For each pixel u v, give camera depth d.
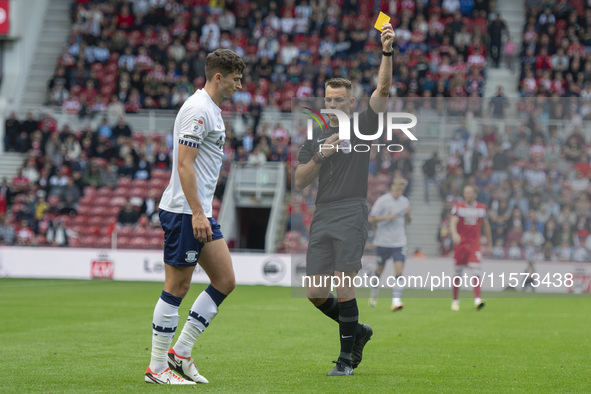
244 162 83.00
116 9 103.00
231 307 47.44
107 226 82.06
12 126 90.44
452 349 29.30
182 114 20.02
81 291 59.28
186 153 19.75
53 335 32.31
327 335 33.16
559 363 25.89
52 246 77.62
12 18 98.38
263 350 28.28
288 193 84.19
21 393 19.00
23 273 76.00
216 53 20.50
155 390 19.41
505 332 35.34
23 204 82.62
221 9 103.50
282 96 94.00
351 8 100.56
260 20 102.12
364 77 94.00
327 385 20.56
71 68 98.19
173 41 101.06
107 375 21.97
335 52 97.38
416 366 24.80
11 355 26.19
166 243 20.47
